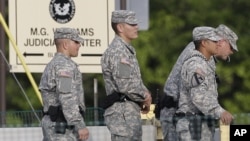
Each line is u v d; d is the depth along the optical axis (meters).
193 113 19.42
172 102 20.67
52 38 27.92
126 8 27.33
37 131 23.33
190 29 49.91
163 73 48.41
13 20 27.78
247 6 51.03
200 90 19.06
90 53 27.98
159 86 48.47
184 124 19.38
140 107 20.17
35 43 27.84
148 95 20.09
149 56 48.50
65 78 19.73
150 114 23.27
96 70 28.00
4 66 27.27
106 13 28.16
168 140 20.77
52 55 27.89
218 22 50.47
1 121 26.34
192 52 19.45
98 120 26.12
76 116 19.70
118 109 19.94
